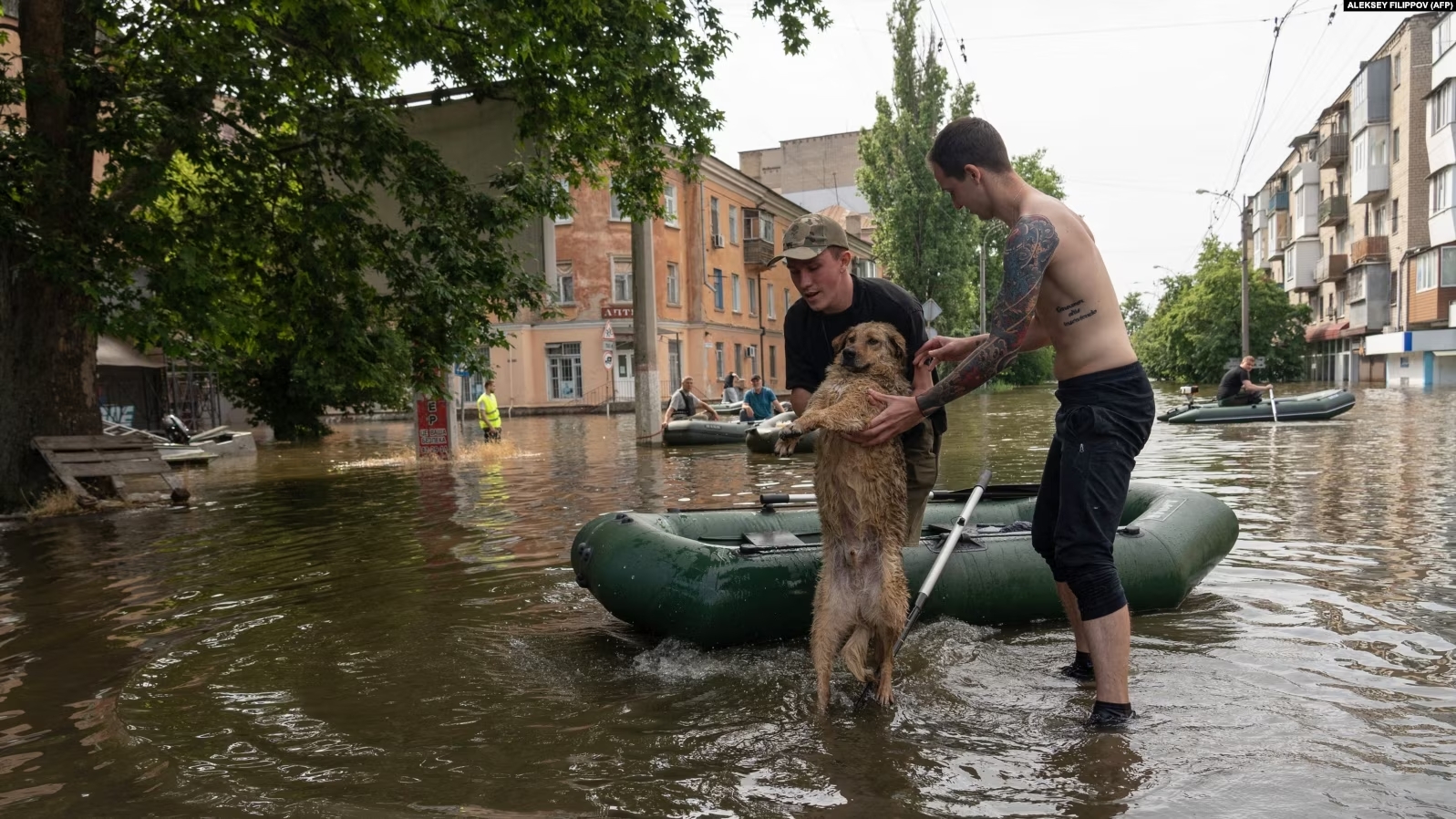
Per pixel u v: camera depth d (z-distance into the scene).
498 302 11.41
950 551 3.97
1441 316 31.61
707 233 38.41
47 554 7.07
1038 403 28.59
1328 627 4.07
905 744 3.02
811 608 4.12
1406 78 34.41
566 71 11.10
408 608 4.98
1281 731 2.97
